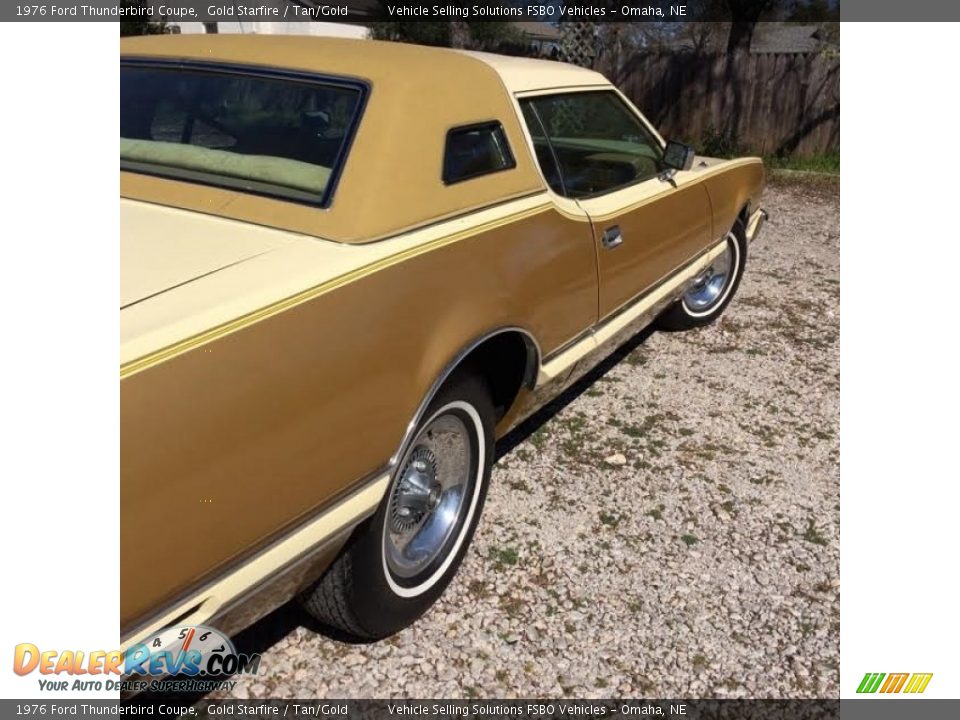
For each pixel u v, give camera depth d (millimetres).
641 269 3783
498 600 2816
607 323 3633
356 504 2150
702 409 4309
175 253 2062
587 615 2771
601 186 3527
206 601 1808
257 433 1818
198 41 2980
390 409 2193
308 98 2576
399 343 2201
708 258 4738
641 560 3059
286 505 1930
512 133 2914
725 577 2998
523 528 3193
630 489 3514
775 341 5309
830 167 12047
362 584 2354
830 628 2783
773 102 12273
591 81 3668
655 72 12758
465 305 2471
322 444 1993
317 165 2406
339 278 2041
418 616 2682
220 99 2682
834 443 4027
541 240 2889
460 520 2820
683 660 2617
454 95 2686
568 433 3973
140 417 1605
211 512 1746
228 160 2500
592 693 2475
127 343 1624
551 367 3125
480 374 2729
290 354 1890
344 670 2498
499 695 2447
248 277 1938
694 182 4324
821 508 3459
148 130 2709
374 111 2443
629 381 4598
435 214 2439
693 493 3518
